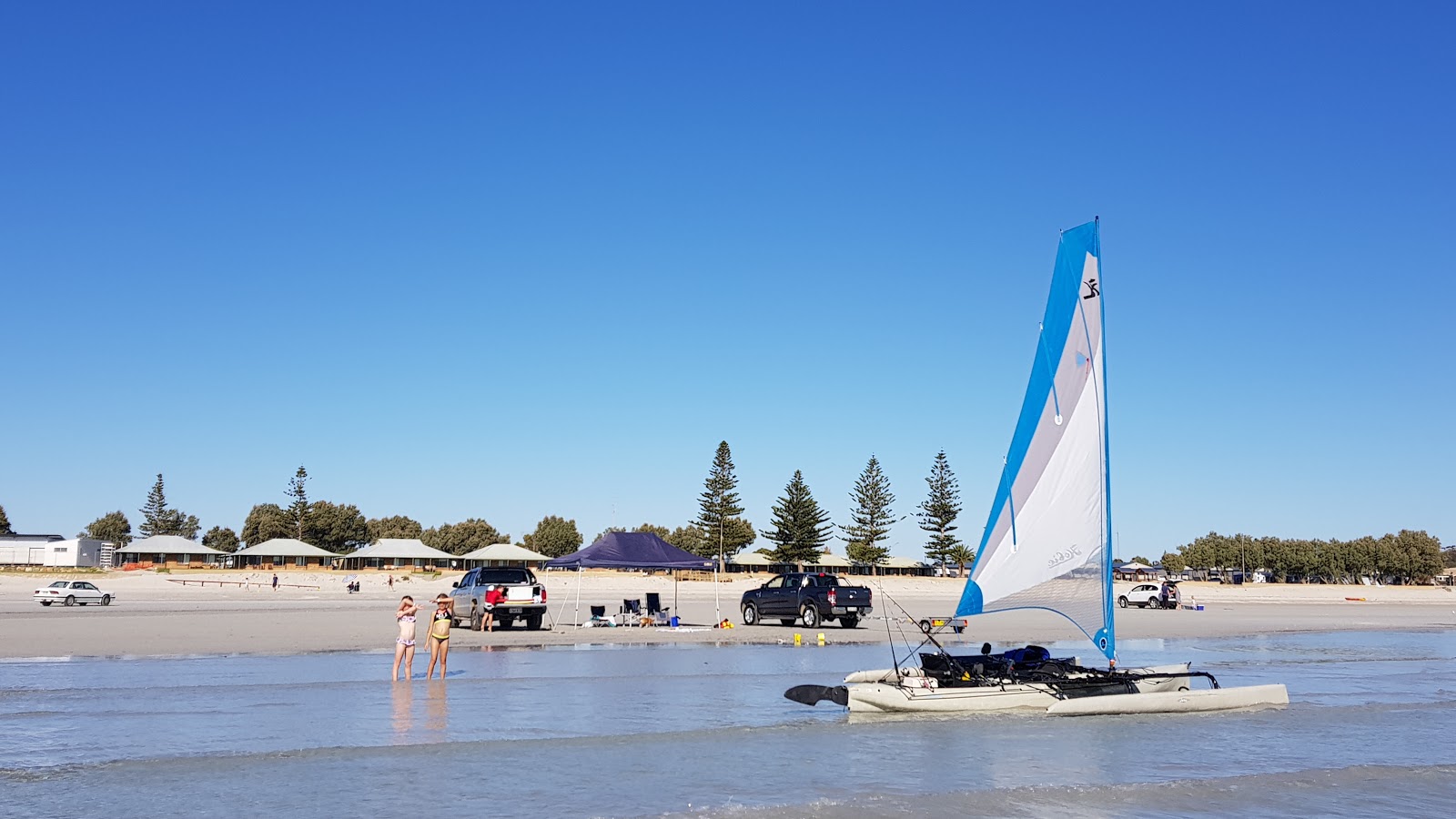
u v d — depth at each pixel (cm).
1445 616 6831
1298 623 5378
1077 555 1750
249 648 2983
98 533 18000
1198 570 19088
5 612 4903
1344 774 1413
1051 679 1909
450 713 1789
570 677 2333
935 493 12256
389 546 12712
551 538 16925
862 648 3186
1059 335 1770
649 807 1166
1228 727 1792
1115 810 1203
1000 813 1177
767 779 1320
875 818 1141
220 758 1390
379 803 1170
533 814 1134
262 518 15550
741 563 12556
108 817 1096
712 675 2392
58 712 1769
